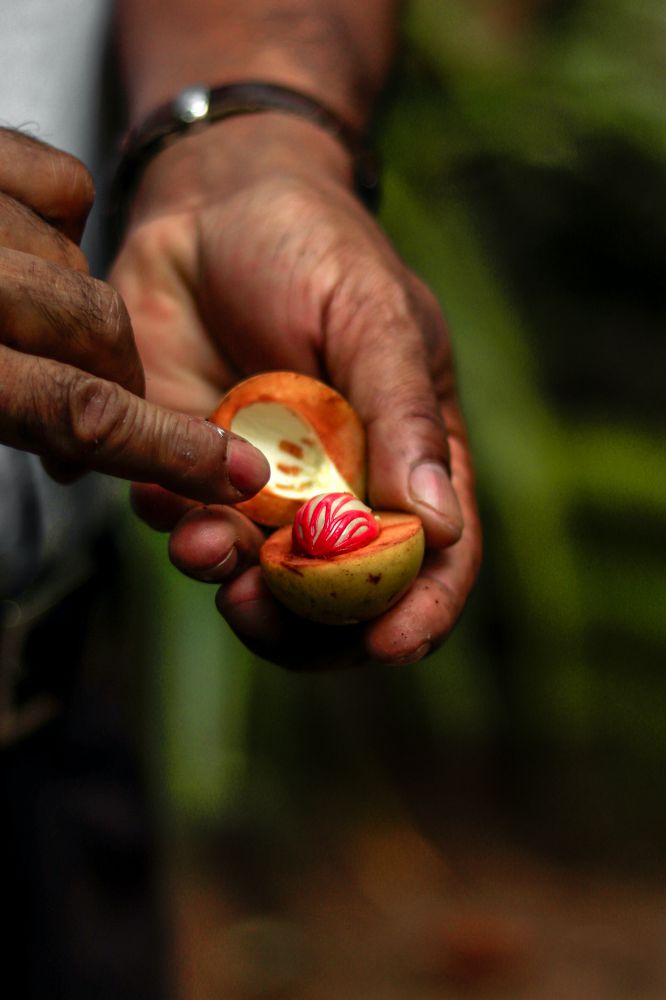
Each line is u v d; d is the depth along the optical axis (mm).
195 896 1518
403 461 828
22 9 916
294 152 918
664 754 1706
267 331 880
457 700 1579
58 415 736
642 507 1488
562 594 1352
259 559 831
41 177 770
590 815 1746
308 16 976
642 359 1958
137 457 750
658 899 1560
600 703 1655
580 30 1499
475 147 1452
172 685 1128
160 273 915
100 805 950
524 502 1315
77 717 942
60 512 900
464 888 1579
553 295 1934
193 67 949
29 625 900
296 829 1669
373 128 985
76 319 747
